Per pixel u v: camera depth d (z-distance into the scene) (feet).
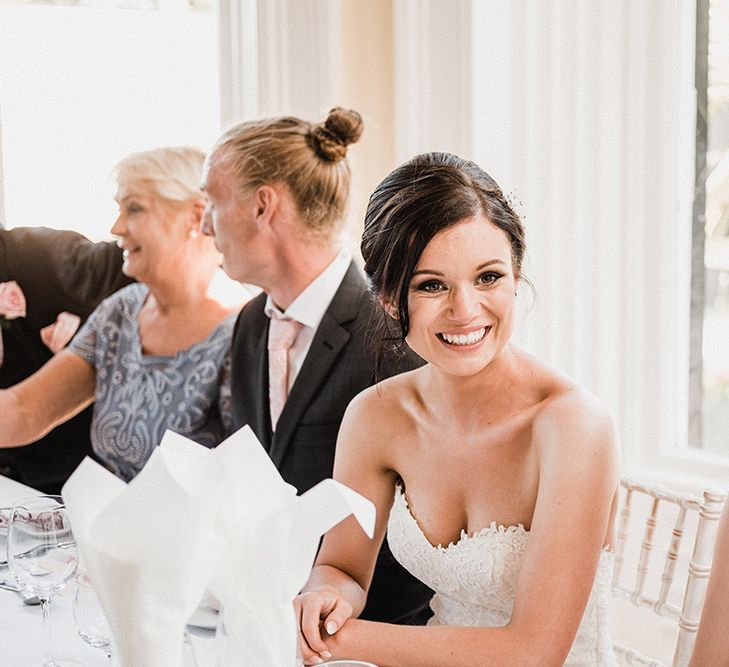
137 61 11.03
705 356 8.87
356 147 9.50
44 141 11.01
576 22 8.61
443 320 4.85
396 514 5.74
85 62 10.99
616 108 8.79
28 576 4.61
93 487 3.24
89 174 11.17
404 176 4.91
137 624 3.11
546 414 5.08
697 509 5.71
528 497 5.21
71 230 10.45
